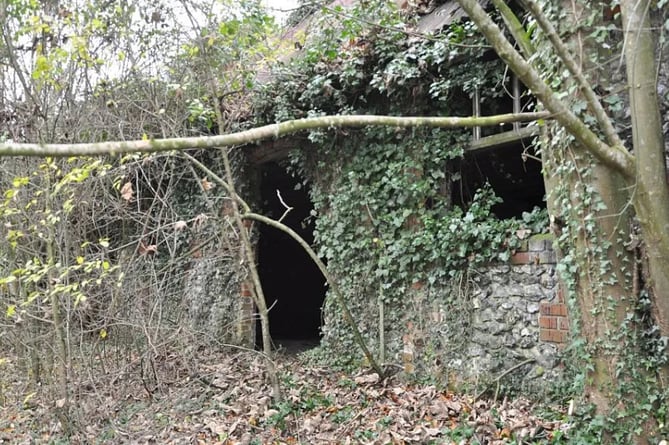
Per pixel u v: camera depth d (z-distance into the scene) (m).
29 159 4.87
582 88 2.60
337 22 5.93
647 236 2.80
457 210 5.22
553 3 3.21
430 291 5.30
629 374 3.02
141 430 4.42
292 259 11.95
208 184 5.82
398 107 5.60
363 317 5.92
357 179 6.02
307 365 6.35
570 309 3.31
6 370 5.75
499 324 4.73
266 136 2.13
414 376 5.34
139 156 5.44
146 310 5.70
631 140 3.13
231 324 7.44
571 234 3.23
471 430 3.90
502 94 4.98
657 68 2.87
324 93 5.91
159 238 6.81
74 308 4.63
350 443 3.93
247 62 6.12
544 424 3.93
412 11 5.97
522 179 6.77
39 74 4.56
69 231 4.99
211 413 4.70
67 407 4.45
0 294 5.16
